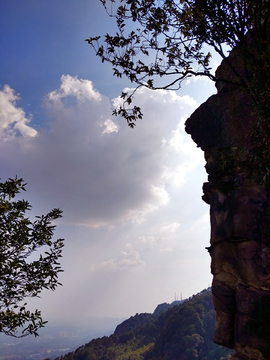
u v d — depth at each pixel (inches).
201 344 4340.6
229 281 432.5
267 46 295.4
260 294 387.5
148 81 341.7
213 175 496.1
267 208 406.9
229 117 469.7
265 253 393.4
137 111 357.4
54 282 305.9
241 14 301.3
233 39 313.1
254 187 426.6
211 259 472.7
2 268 281.7
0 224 291.1
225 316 420.8
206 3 307.9
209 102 506.6
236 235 421.7
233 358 390.0
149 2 330.6
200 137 509.0
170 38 343.6
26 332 283.0
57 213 323.9
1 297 281.7
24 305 290.2
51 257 310.2
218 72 516.1
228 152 471.5
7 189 306.7
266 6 285.6
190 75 335.0
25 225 301.4
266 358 356.2
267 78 286.0
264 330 367.2
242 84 311.1
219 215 458.0
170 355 4338.1
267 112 287.1
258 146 307.6
